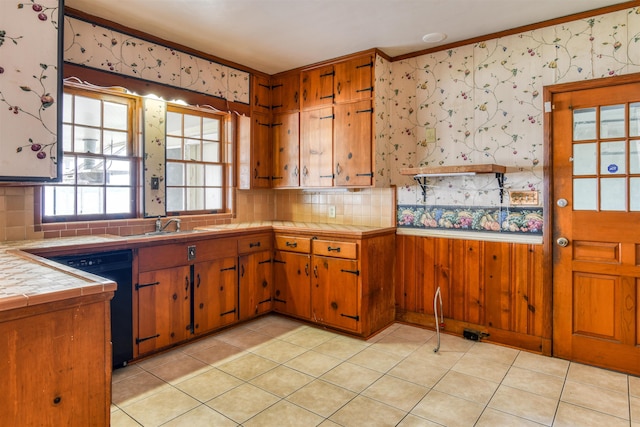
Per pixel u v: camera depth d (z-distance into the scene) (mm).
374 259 3322
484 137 3168
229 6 2627
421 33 3098
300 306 3570
